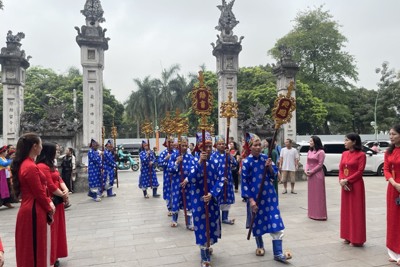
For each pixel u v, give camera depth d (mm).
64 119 12031
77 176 11586
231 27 13320
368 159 15875
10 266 4543
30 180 3416
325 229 6066
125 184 13727
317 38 31125
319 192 6785
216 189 4309
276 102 4398
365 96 35125
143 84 32312
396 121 30562
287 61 13789
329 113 30203
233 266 4262
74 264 4500
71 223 6922
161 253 4883
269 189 4473
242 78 30969
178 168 6301
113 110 33719
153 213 7836
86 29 11938
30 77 38469
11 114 11828
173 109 32031
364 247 4988
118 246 5270
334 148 16312
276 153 9844
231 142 10125
